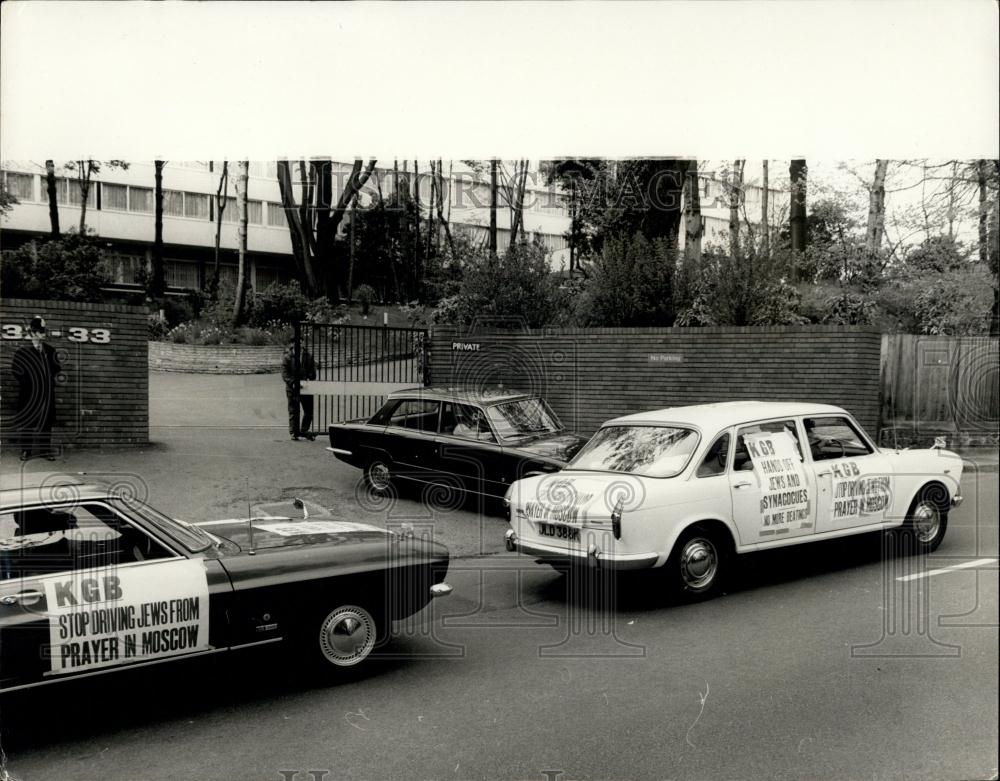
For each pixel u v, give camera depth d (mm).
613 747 3580
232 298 10906
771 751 3525
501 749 3572
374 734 3740
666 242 11977
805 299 12000
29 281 9508
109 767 3426
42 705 4098
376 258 11492
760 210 12172
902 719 3822
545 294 11688
